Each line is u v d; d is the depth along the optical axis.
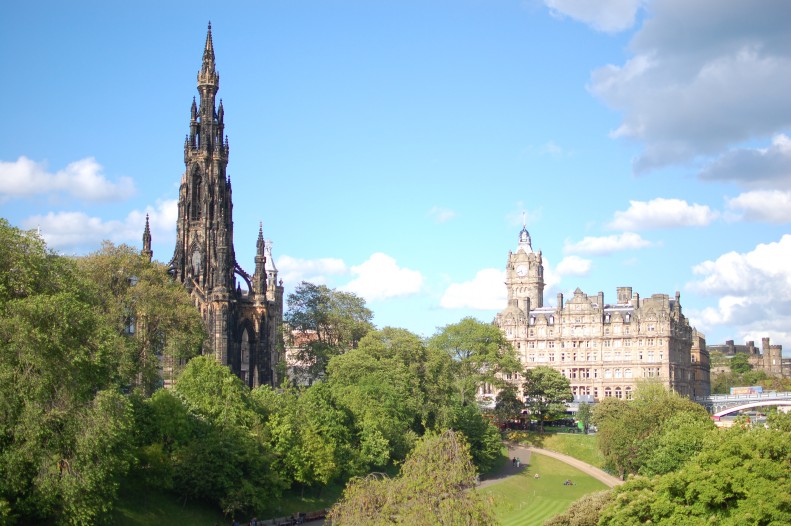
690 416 186.88
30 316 101.75
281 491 147.50
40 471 97.06
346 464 168.38
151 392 167.00
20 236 112.81
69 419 100.06
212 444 138.62
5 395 96.94
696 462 117.50
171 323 176.62
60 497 100.56
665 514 109.06
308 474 156.38
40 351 99.88
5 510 91.88
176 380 173.62
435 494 89.69
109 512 118.19
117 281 175.00
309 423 163.12
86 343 109.50
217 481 136.25
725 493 106.06
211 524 134.50
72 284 119.94
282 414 160.62
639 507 111.62
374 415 186.50
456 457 92.81
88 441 98.94
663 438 167.25
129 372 147.62
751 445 114.12
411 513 88.12
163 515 129.50
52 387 101.56
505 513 173.25
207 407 149.25
